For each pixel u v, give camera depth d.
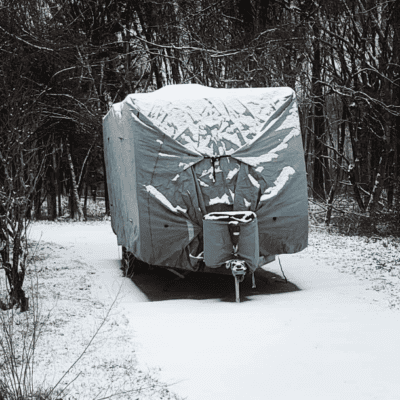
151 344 6.27
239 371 5.32
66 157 36.12
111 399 4.59
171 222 9.43
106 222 31.53
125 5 27.80
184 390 4.84
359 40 23.19
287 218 9.69
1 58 14.41
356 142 23.52
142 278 11.66
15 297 7.73
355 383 4.94
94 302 8.73
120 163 11.09
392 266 11.80
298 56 24.41
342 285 9.93
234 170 9.59
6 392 4.45
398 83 21.64
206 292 10.10
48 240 19.33
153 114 9.67
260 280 11.02
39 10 19.78
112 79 30.69
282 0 24.56
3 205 7.92
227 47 24.39
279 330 6.79
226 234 9.02
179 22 25.03
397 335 6.40
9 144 8.20
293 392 4.77
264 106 9.95
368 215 20.84
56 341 6.28
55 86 19.94
